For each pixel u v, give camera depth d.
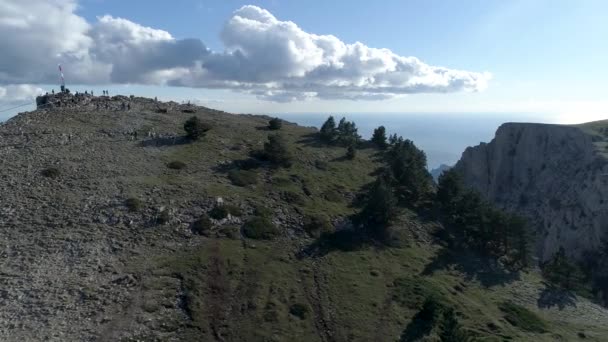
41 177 67.88
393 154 105.56
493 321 58.69
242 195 75.06
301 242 67.19
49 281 49.41
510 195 153.25
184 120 106.75
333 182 89.00
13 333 42.28
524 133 157.88
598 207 116.69
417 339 51.50
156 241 59.59
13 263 51.09
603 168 124.62
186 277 53.97
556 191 136.75
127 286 50.81
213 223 65.75
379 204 75.69
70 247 55.06
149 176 75.00
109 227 60.09
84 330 44.06
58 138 83.00
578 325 64.75
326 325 51.69
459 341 49.12
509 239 78.00
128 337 44.19
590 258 112.62
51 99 111.50
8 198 61.66
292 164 92.25
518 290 70.88
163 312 48.44
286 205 75.38
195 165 82.81
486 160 166.88
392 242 73.69
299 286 57.56
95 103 111.00
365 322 53.06
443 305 58.12
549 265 82.06
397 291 60.44
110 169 74.62
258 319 50.34
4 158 72.38
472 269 73.25
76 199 64.19
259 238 65.50
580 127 146.00
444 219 86.19
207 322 48.47
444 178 91.25
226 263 58.25
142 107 114.12
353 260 65.69
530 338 57.00
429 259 72.00
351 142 113.06
